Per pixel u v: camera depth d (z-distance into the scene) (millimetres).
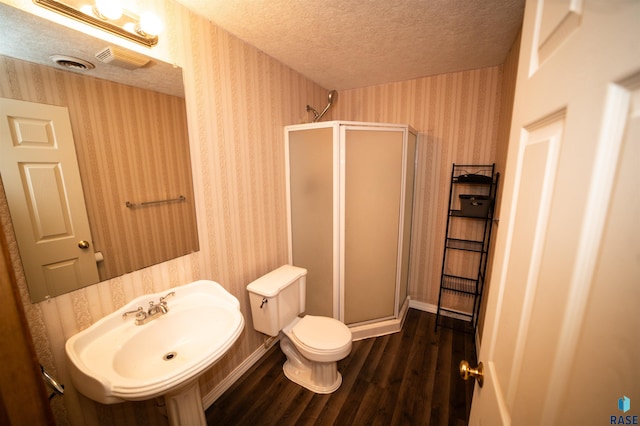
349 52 1864
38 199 913
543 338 422
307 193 2129
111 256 1126
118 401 870
